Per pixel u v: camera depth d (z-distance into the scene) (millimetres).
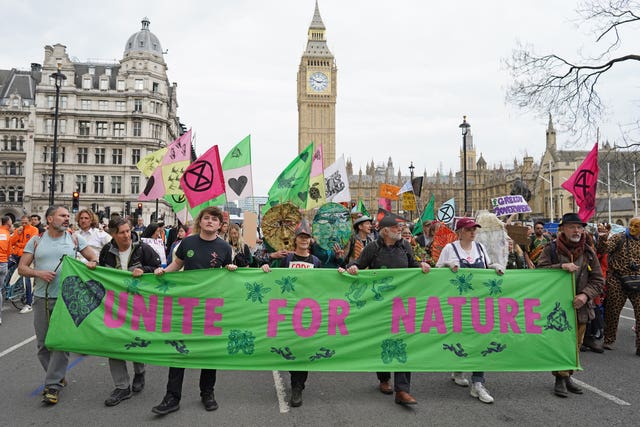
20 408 4836
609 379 5828
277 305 5227
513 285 5465
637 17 14125
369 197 132125
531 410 4793
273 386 5629
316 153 11141
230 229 7734
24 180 70188
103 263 5523
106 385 5668
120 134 62219
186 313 5133
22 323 9406
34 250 5262
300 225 5773
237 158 9461
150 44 64500
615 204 67250
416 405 4953
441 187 127125
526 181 89438
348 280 5344
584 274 5656
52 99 60594
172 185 9766
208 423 4441
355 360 5195
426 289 5398
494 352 5289
